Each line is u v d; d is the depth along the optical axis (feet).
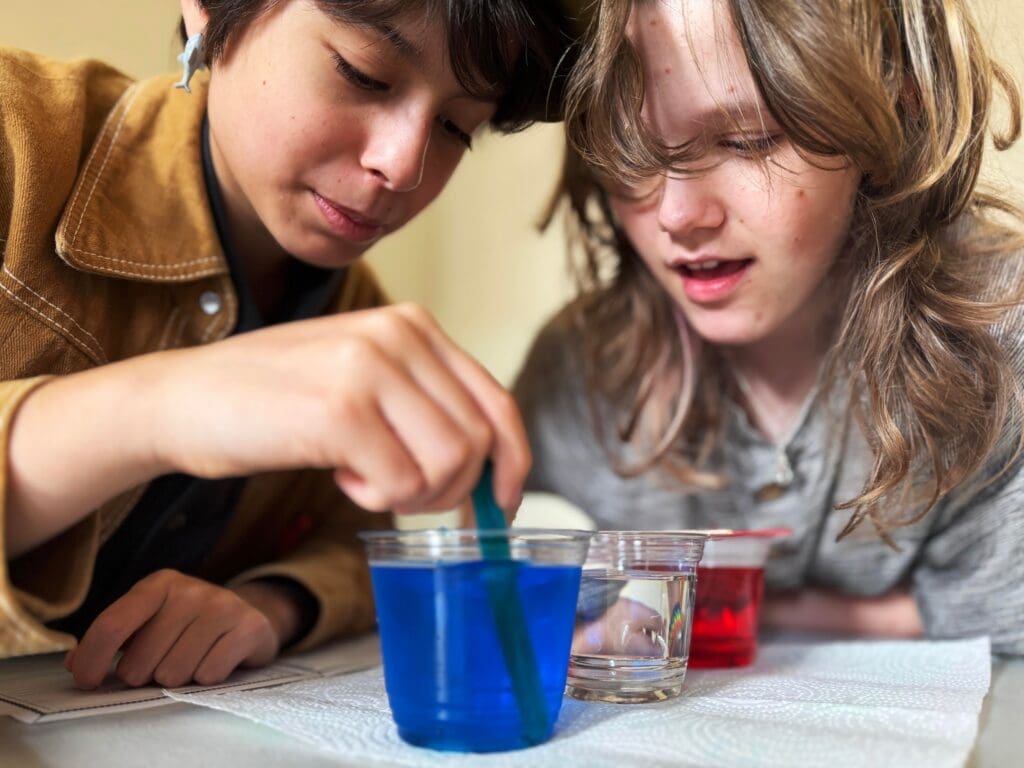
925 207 2.06
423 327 1.31
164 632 1.63
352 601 2.16
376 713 1.43
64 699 1.50
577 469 2.85
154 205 2.07
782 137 1.90
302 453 1.24
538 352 2.93
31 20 3.06
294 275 2.43
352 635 2.24
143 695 1.54
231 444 1.28
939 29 2.00
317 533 2.46
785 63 1.79
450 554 1.25
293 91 1.86
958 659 1.94
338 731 1.33
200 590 1.74
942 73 2.01
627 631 1.55
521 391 2.94
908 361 2.06
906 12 1.99
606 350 2.71
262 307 2.45
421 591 1.26
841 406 2.33
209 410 1.29
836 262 2.20
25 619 1.32
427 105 1.86
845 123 1.82
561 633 1.33
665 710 1.47
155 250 2.04
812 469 2.43
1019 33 2.40
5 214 1.88
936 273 2.12
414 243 4.62
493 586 1.26
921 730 1.34
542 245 4.24
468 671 1.25
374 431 1.21
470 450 1.23
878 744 1.27
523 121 2.10
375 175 1.91
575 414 2.83
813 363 2.39
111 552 2.11
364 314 1.31
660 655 1.54
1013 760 1.26
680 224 1.97
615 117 1.88
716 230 2.00
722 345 2.52
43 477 1.37
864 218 2.06
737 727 1.35
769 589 2.63
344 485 1.26
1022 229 2.36
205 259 2.10
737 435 2.54
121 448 1.35
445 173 2.10
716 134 1.91
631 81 1.87
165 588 1.70
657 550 1.56
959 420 2.08
